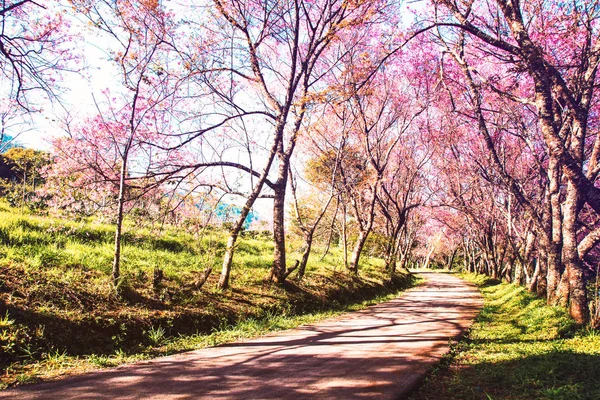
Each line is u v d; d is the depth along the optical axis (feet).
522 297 50.83
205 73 40.57
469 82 43.70
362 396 16.71
